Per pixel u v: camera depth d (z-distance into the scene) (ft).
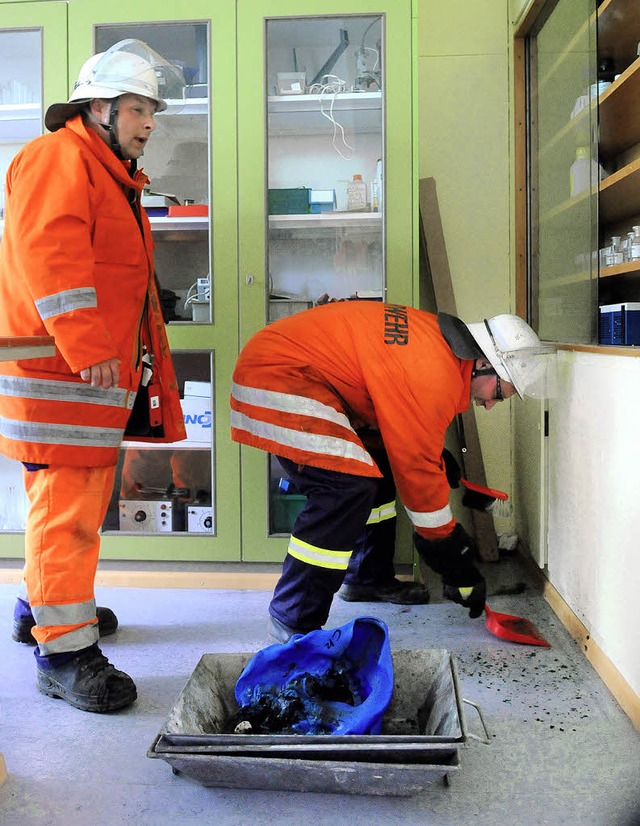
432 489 7.17
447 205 10.78
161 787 5.29
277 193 9.34
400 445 6.99
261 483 9.28
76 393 6.41
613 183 8.03
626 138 9.19
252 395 7.34
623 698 6.25
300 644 6.04
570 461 7.77
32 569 6.48
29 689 6.79
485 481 10.68
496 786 5.25
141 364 7.03
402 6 8.83
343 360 7.18
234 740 4.96
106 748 5.79
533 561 9.66
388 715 6.00
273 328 7.61
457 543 7.48
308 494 7.22
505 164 10.69
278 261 9.48
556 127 9.36
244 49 9.00
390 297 9.08
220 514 9.36
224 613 8.54
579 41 8.26
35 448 6.36
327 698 5.95
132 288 6.77
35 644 7.76
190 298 9.58
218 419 9.29
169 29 9.20
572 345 7.63
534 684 6.73
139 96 6.57
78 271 6.02
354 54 9.14
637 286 8.48
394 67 8.90
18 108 9.39
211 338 9.25
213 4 8.98
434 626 8.07
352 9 8.86
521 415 10.22
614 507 6.41
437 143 10.75
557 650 7.44
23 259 5.99
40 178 6.11
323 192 9.33
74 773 5.45
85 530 6.53
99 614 7.88
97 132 6.66
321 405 7.11
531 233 10.60
